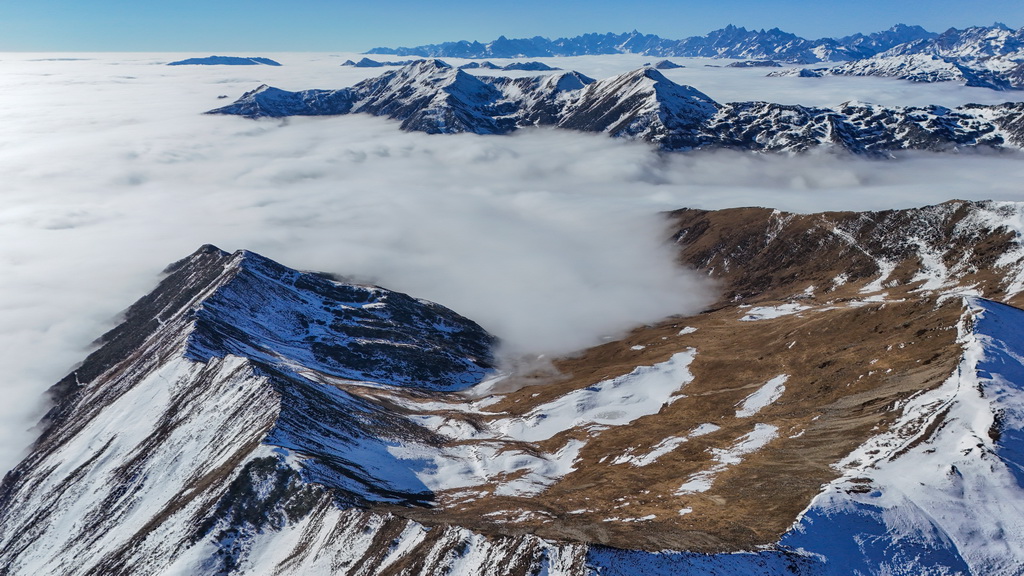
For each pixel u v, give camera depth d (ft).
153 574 277.23
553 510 285.64
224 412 407.85
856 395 347.56
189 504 313.94
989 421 262.88
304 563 258.57
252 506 294.66
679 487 293.43
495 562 213.87
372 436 394.93
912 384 324.19
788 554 205.16
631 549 202.18
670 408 435.53
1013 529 215.72
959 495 230.48
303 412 380.58
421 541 241.35
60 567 344.90
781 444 317.42
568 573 196.75
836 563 206.69
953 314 374.63
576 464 379.14
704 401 427.74
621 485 315.99
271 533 283.79
